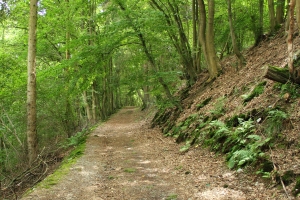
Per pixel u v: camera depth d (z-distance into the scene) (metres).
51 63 20.20
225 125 7.73
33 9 10.65
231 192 5.14
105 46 12.93
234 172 5.93
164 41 14.29
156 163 8.36
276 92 7.14
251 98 8.16
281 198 4.41
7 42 18.08
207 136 8.62
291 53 6.19
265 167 5.30
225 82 12.06
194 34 16.80
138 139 13.75
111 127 20.72
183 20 19.69
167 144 10.87
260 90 8.01
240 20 15.37
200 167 6.99
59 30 16.94
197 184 5.91
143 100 34.56
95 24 18.16
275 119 6.18
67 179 6.93
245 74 10.59
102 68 15.20
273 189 4.75
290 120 5.84
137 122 23.28
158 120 16.89
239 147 6.62
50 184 6.49
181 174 6.88
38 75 12.81
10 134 14.19
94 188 6.28
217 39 17.94
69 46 13.55
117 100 47.03
